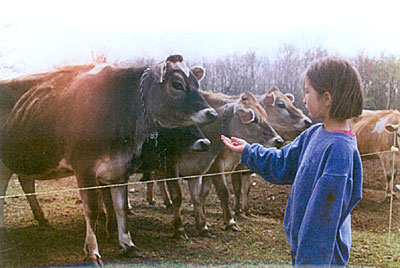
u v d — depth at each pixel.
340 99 1.80
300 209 1.83
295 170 1.98
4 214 2.49
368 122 3.25
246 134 2.76
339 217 1.72
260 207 2.98
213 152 2.74
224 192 2.84
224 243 2.86
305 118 2.87
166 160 2.64
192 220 2.79
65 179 2.51
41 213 2.52
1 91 2.39
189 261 2.74
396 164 3.43
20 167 2.48
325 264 1.74
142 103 2.48
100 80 2.41
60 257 2.56
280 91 2.78
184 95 2.54
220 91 2.64
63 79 2.41
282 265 2.86
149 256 2.69
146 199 2.66
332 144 1.75
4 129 2.44
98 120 2.43
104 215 2.60
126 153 2.53
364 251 3.18
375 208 3.42
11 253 2.53
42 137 2.43
